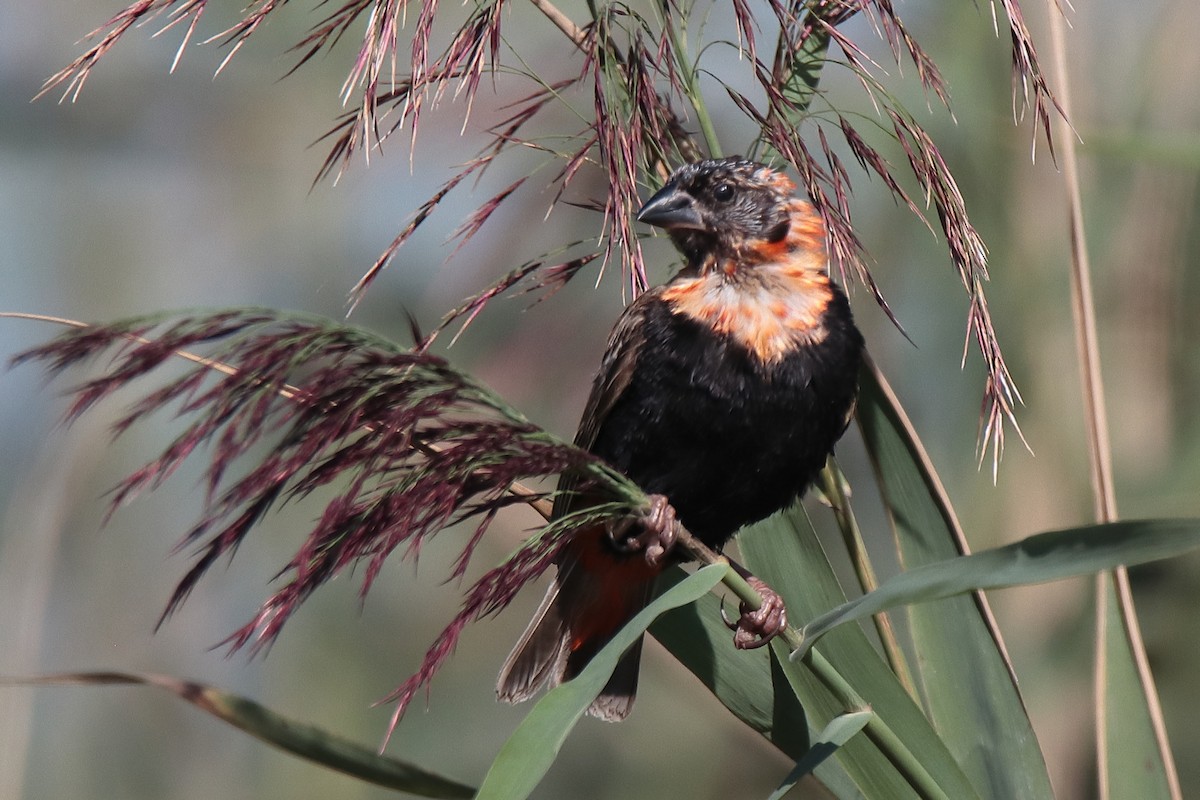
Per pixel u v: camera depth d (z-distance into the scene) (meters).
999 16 9.12
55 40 13.40
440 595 12.72
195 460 12.17
